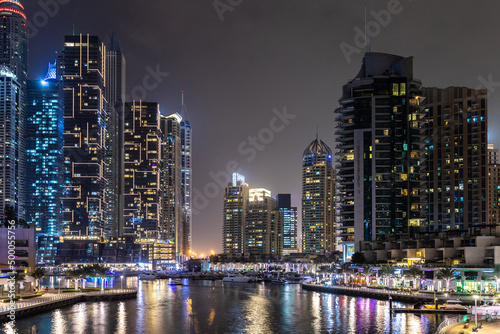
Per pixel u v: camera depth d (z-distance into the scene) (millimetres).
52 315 143250
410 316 135750
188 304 182875
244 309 166625
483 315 105812
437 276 175875
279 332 122375
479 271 169000
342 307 163625
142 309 164750
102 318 141125
